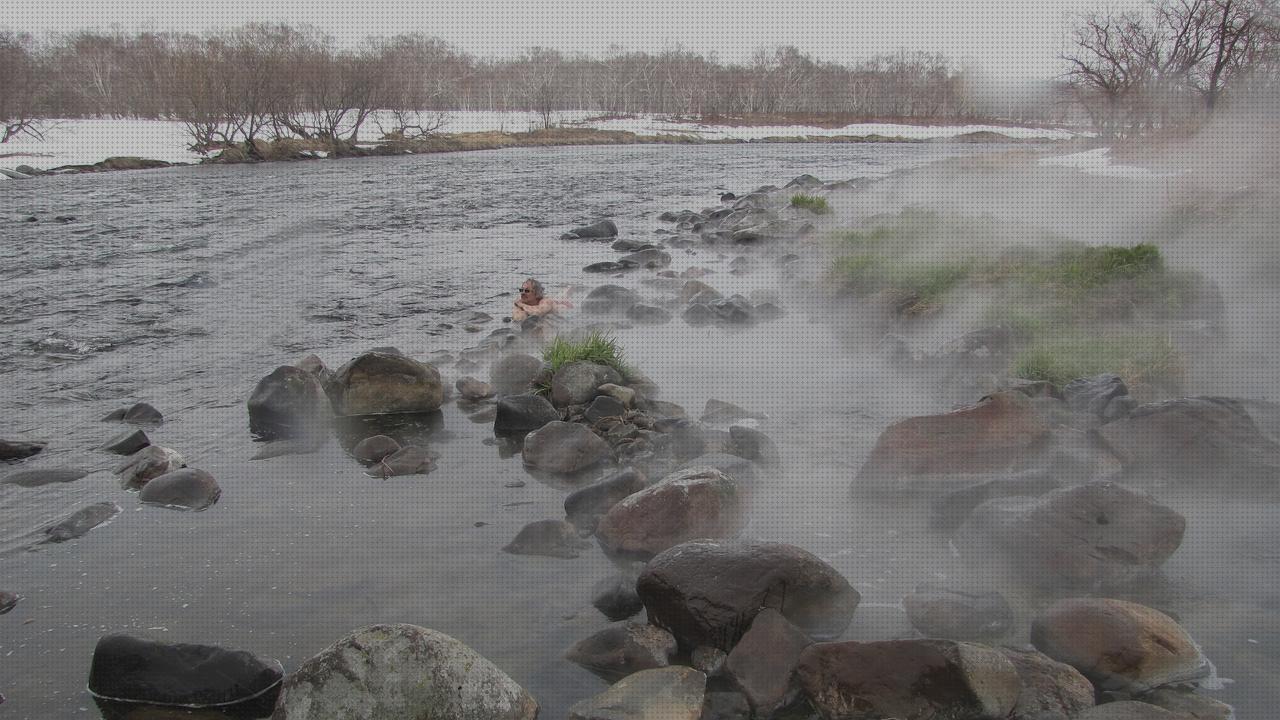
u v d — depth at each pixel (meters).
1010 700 3.53
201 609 4.44
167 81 61.31
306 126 55.75
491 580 4.73
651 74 124.75
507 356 8.46
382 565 4.90
